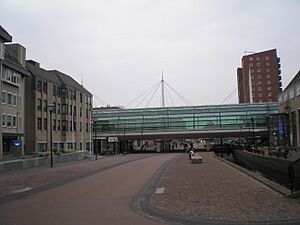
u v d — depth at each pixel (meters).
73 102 74.69
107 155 75.75
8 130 49.78
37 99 61.34
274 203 11.52
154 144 138.75
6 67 49.66
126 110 102.62
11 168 32.03
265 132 96.56
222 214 10.12
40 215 10.61
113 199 13.65
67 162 45.12
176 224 9.25
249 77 156.88
